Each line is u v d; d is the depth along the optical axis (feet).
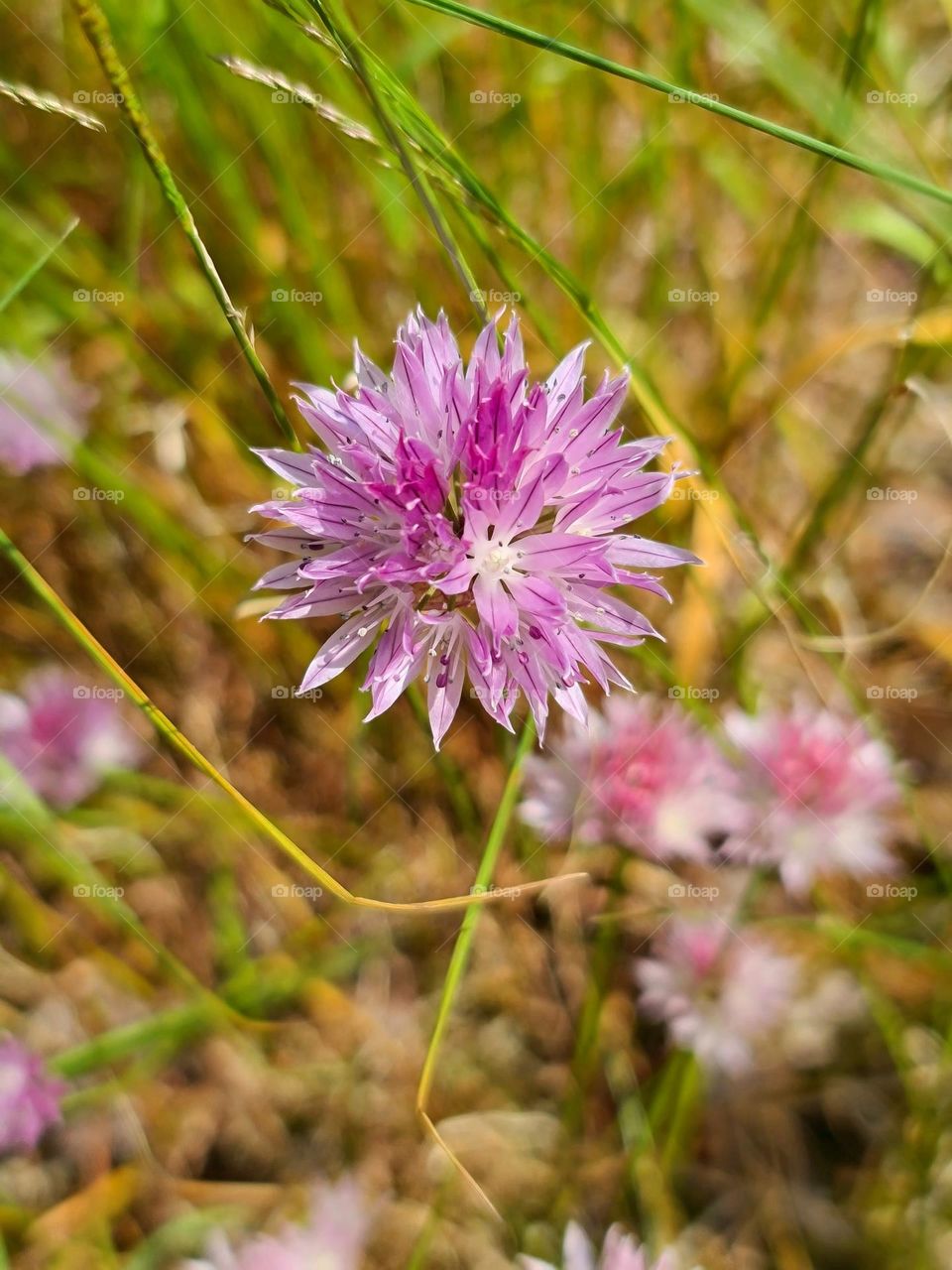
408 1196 0.67
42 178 0.74
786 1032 0.68
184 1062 0.68
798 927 0.66
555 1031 0.70
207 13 0.69
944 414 0.72
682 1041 0.65
